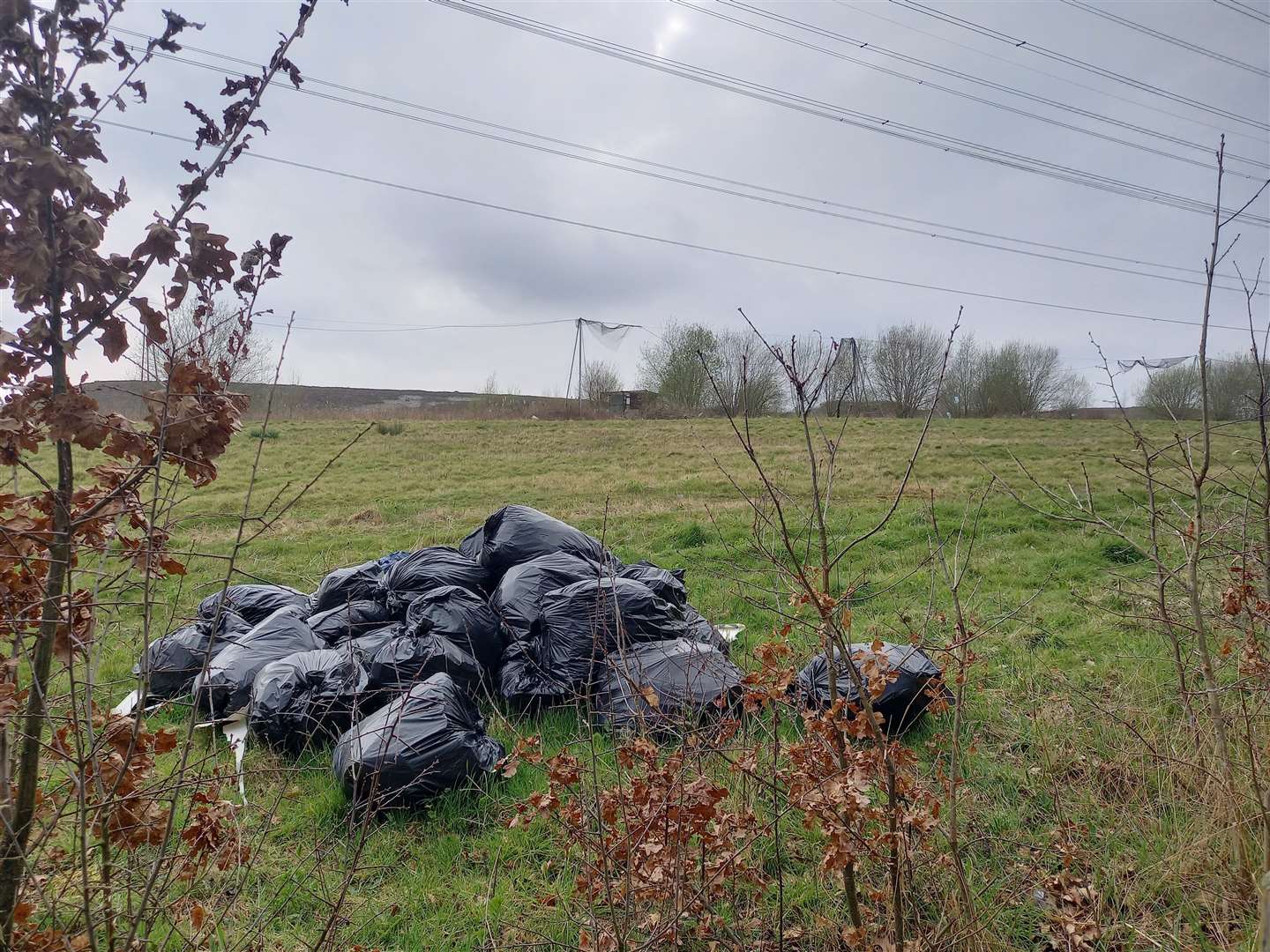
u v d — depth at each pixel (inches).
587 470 639.1
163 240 72.1
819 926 104.2
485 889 118.9
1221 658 151.6
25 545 73.0
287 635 189.3
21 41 66.1
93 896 89.4
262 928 98.6
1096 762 143.0
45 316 70.9
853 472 588.1
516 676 173.0
